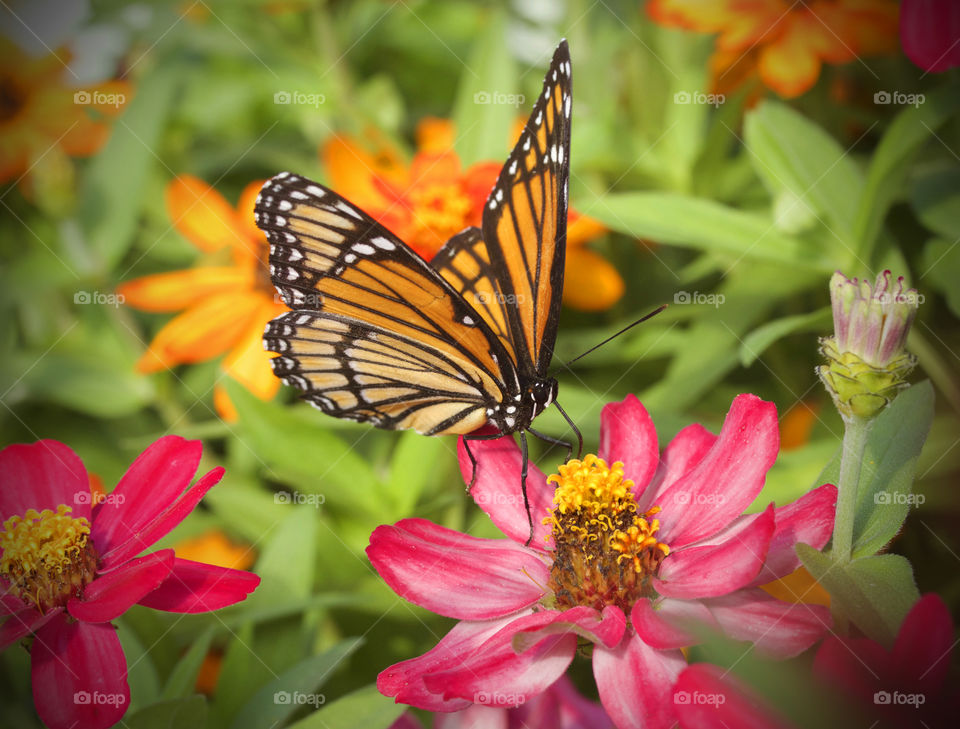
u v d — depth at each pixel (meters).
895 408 0.23
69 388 0.30
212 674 0.27
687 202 0.27
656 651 0.22
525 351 0.25
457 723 0.24
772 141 0.27
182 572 0.23
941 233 0.27
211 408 0.30
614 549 0.23
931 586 0.25
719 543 0.23
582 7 0.30
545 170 0.24
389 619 0.26
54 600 0.23
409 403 0.25
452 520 0.27
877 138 0.30
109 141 0.30
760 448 0.23
